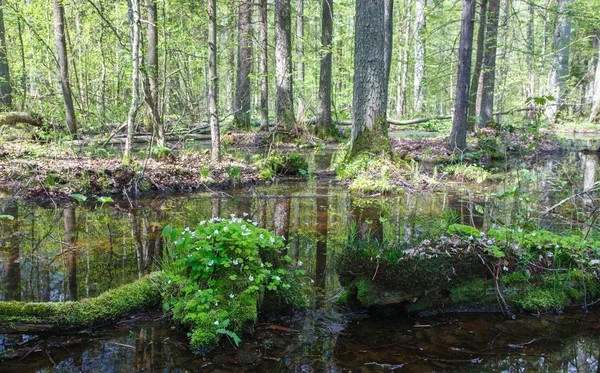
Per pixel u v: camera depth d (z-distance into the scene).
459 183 9.24
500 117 26.06
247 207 6.79
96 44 19.47
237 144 16.77
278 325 3.15
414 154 12.66
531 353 2.81
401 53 32.78
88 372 2.47
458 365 2.65
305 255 4.53
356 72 9.98
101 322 3.06
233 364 2.60
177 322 3.03
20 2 16.39
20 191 7.21
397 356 2.74
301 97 19.33
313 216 6.23
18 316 2.84
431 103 37.25
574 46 30.56
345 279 3.46
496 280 3.42
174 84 16.77
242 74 18.91
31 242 4.79
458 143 12.50
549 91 27.16
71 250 4.53
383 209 6.73
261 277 3.08
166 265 3.70
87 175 7.66
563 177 9.55
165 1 12.03
